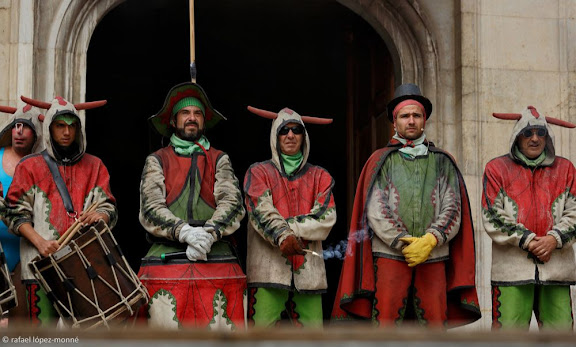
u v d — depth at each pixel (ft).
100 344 15.72
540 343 15.99
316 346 15.87
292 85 60.13
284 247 29.45
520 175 32.45
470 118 38.55
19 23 36.09
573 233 31.53
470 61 38.86
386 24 39.70
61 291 27.71
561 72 39.34
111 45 59.52
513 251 31.94
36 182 29.76
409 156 31.73
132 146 59.93
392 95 40.81
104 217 29.37
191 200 30.35
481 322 37.11
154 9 57.00
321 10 56.34
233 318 29.66
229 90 60.29
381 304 30.58
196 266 29.45
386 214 30.81
